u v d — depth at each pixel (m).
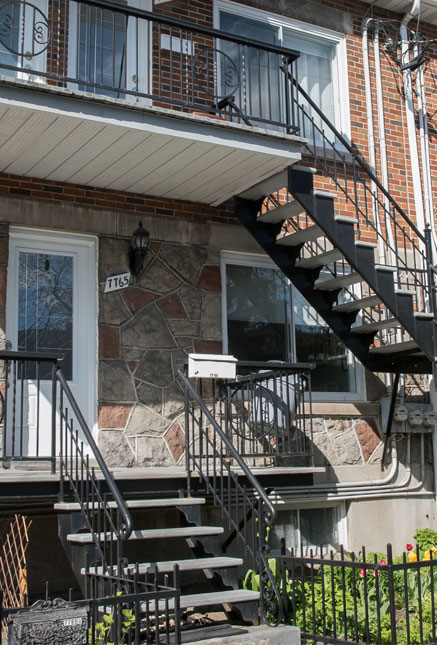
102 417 6.99
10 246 7.06
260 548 5.34
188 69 7.93
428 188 9.13
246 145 6.53
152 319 7.36
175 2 8.08
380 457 8.23
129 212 7.43
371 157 8.89
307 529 7.92
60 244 7.29
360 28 9.26
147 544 6.85
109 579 4.66
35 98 5.77
